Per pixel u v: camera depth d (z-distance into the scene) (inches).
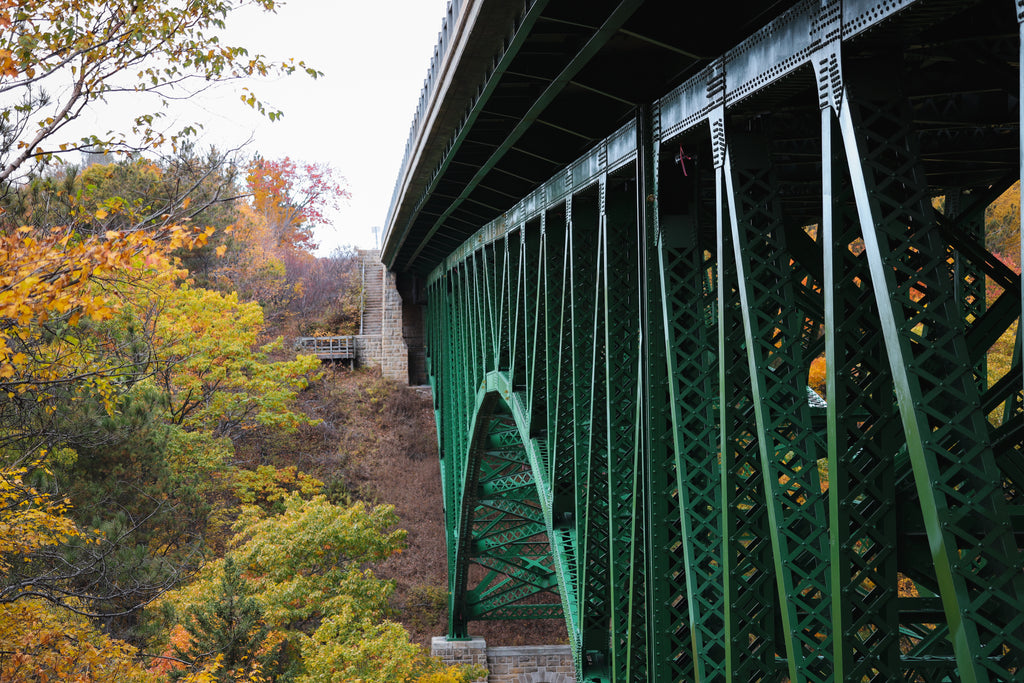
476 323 938.7
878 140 224.1
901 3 201.5
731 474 315.6
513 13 376.8
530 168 645.3
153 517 961.5
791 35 255.6
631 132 422.0
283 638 919.0
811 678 263.9
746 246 295.1
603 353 498.3
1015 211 857.5
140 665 595.8
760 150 306.5
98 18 356.2
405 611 1384.1
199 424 1395.2
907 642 652.1
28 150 362.0
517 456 1186.0
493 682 1249.4
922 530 262.1
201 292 1398.9
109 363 525.0
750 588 316.8
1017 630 189.8
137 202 393.1
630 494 475.8
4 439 494.0
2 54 327.3
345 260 2662.4
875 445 244.4
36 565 571.5
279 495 1530.5
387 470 1790.1
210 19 365.7
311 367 1547.7
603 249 476.1
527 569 1307.8
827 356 240.5
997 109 338.6
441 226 1096.2
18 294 287.4
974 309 470.6
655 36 323.0
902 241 215.0
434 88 565.0
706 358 372.8
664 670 390.0
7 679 478.9
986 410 281.7
